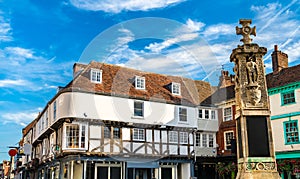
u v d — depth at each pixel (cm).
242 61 509
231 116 1642
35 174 1994
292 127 1395
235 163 1460
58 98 1346
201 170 1678
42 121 1744
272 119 1482
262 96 495
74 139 1312
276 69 1570
